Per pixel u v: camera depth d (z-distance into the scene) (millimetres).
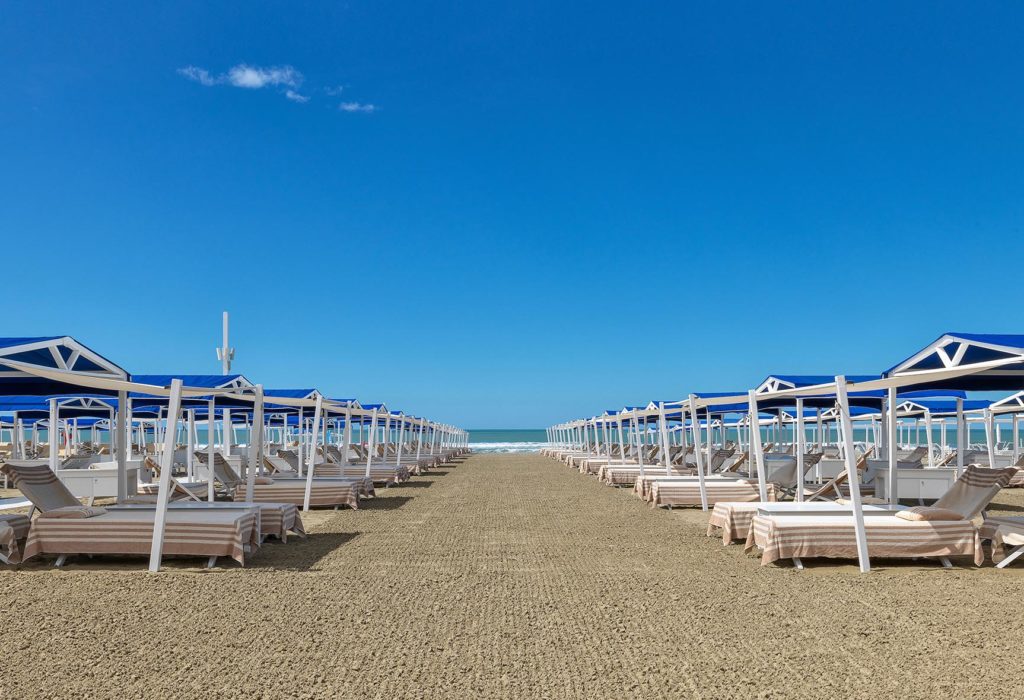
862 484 13633
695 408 11984
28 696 3820
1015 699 3705
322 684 3980
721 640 4730
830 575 6691
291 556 7812
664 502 12375
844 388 7055
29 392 11211
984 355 8797
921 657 4352
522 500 13875
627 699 3760
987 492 7770
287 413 18875
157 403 15719
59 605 5672
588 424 28328
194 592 6113
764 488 9023
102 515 7363
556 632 4930
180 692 3869
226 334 20234
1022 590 6055
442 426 34844
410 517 11242
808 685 3918
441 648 4598
